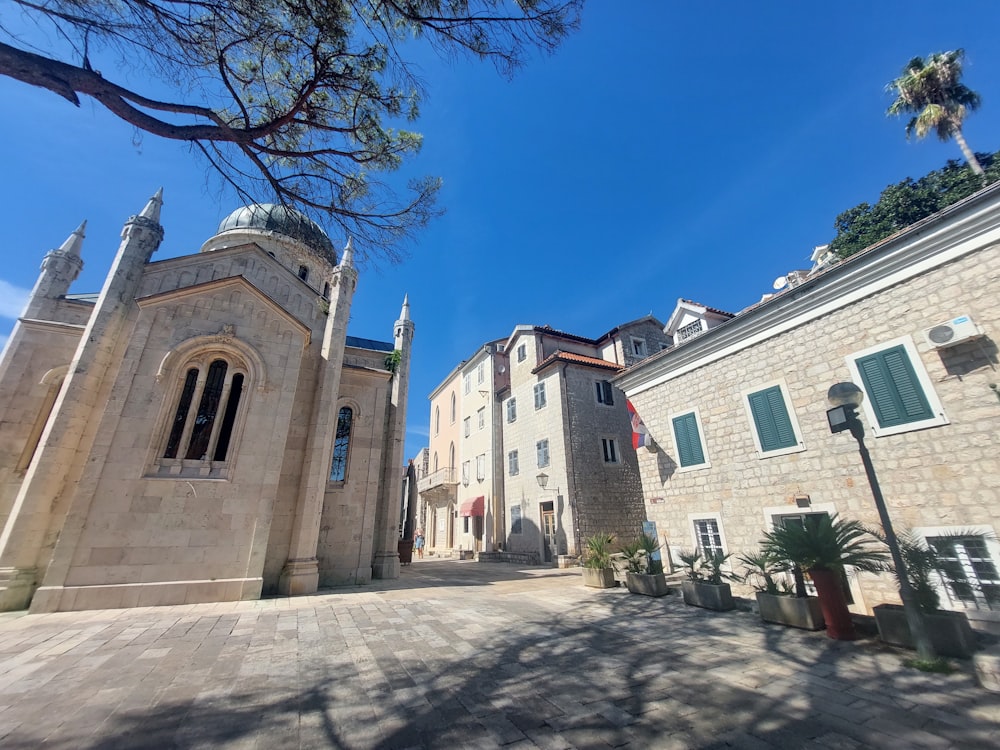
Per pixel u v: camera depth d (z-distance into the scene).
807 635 6.22
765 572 7.69
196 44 4.81
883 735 3.35
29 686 4.48
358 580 13.01
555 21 5.18
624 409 22.20
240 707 4.02
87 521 9.05
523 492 22.53
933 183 18.83
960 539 6.47
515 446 23.94
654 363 12.36
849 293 8.26
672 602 9.10
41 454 9.42
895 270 7.60
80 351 10.34
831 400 5.93
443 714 3.86
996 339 6.41
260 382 11.44
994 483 6.27
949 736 3.29
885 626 5.58
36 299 13.15
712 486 10.57
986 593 6.20
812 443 8.64
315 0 4.77
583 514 19.08
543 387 22.19
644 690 4.39
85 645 6.06
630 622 7.44
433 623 7.55
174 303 11.17
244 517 10.38
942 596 6.56
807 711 3.81
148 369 10.47
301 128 6.00
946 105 18.81
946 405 6.87
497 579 14.29
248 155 5.32
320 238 7.31
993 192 6.26
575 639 6.39
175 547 9.59
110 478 9.44
